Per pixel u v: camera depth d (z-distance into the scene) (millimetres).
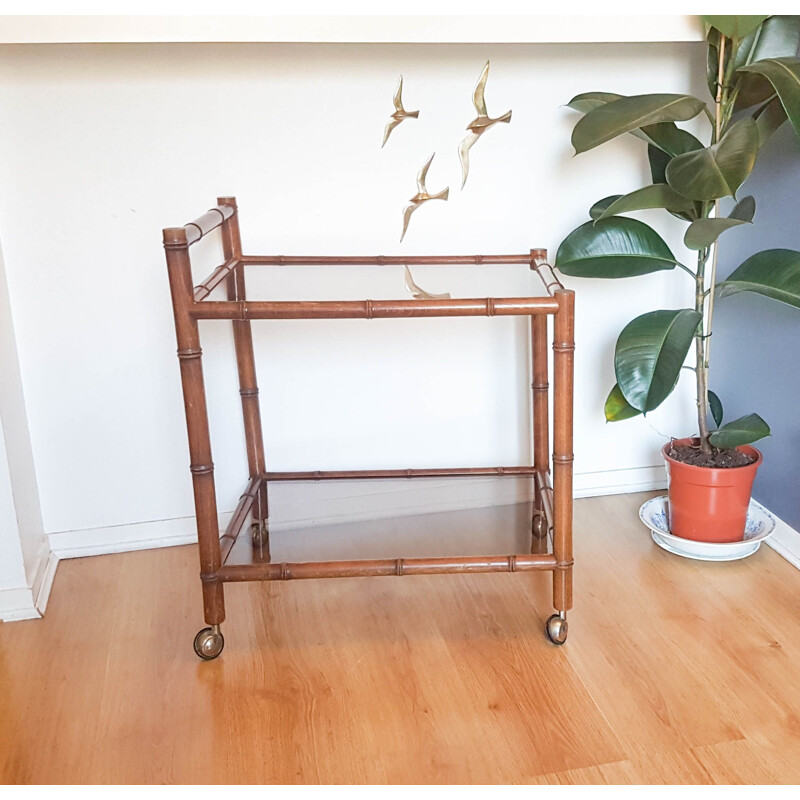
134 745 1271
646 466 2029
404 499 1753
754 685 1354
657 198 1551
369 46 1661
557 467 1405
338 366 1823
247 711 1338
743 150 1374
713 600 1582
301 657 1467
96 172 1636
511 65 1721
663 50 1772
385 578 1705
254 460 1794
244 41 1497
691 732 1261
